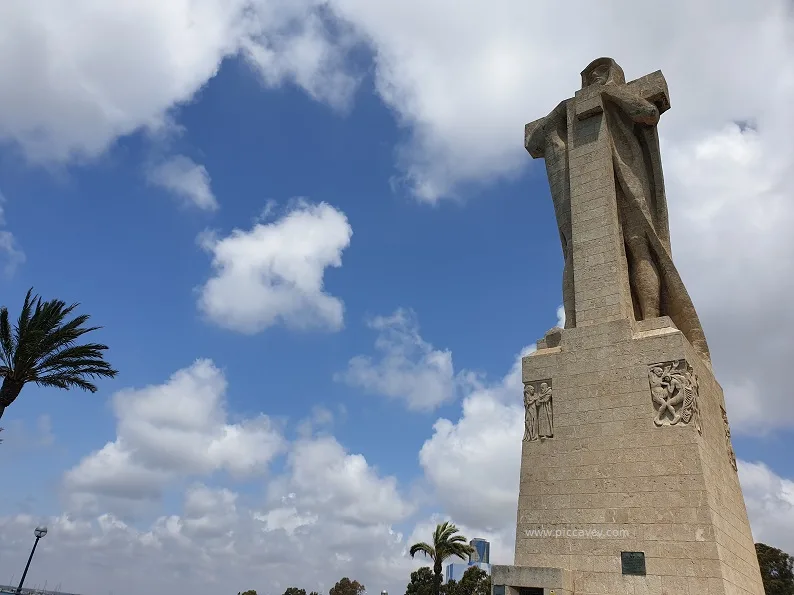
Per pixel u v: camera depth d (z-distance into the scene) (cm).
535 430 1998
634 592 1641
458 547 4950
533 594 1695
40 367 2720
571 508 1831
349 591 10156
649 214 2216
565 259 2309
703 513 1625
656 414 1795
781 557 5325
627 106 2272
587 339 2006
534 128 2562
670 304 2181
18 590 3055
